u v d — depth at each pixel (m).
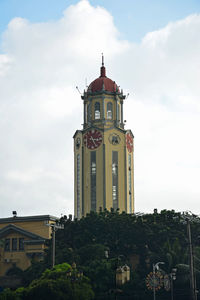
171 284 77.88
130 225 94.88
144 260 92.25
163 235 92.94
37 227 109.44
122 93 134.75
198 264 85.62
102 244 93.38
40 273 90.62
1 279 95.81
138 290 81.44
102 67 138.50
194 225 95.06
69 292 72.94
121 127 131.62
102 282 81.50
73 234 96.75
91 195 124.25
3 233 109.69
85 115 133.25
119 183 125.06
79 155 128.62
